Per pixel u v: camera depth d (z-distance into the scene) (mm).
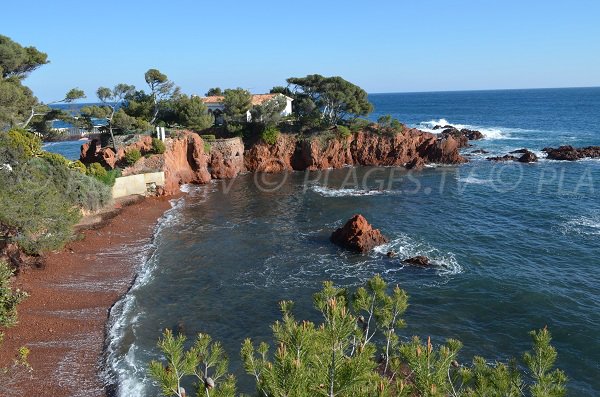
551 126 116750
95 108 57625
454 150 72688
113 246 36844
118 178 51812
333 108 76875
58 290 27906
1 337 19859
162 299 27812
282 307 10789
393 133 73375
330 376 6488
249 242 38531
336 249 36281
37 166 38500
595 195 50062
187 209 49594
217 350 10078
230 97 75688
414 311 25891
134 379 19438
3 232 28484
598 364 20469
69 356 21219
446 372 8250
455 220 43375
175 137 61844
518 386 9867
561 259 32875
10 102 42781
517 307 26000
